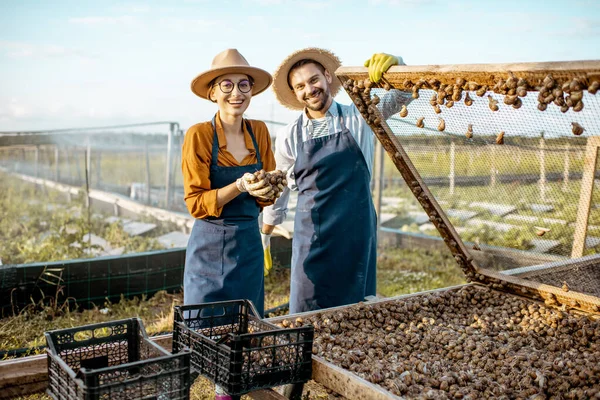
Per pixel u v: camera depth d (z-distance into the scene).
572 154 3.67
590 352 2.91
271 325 2.68
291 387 2.80
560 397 2.43
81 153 21.89
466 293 3.75
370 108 3.21
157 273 6.46
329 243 3.91
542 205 4.04
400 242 8.95
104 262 6.09
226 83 3.38
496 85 2.48
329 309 3.34
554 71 2.26
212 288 3.36
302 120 4.05
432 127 3.12
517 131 2.84
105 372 1.93
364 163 3.92
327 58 3.88
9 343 4.82
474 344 2.96
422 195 3.62
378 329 3.23
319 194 3.92
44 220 10.71
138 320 2.51
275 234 7.45
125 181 19.06
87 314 5.74
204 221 3.44
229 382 2.25
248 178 3.07
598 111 2.34
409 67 2.77
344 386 2.41
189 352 2.10
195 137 3.35
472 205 6.64
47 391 2.30
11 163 21.16
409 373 2.55
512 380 2.56
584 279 3.90
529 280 3.69
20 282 5.66
